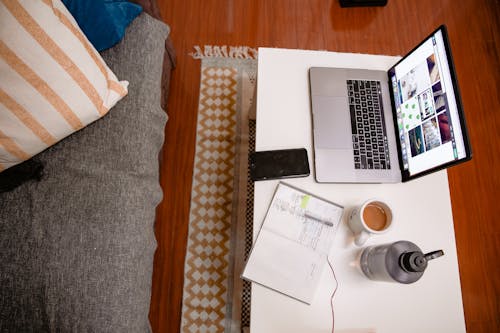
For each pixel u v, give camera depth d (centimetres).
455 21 193
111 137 109
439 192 102
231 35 178
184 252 145
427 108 92
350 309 89
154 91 120
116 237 100
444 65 88
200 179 154
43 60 91
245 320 137
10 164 96
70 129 101
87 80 99
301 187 98
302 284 88
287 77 108
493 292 154
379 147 103
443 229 99
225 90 169
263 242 90
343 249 93
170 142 159
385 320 90
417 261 75
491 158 172
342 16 188
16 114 90
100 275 96
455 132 82
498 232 162
